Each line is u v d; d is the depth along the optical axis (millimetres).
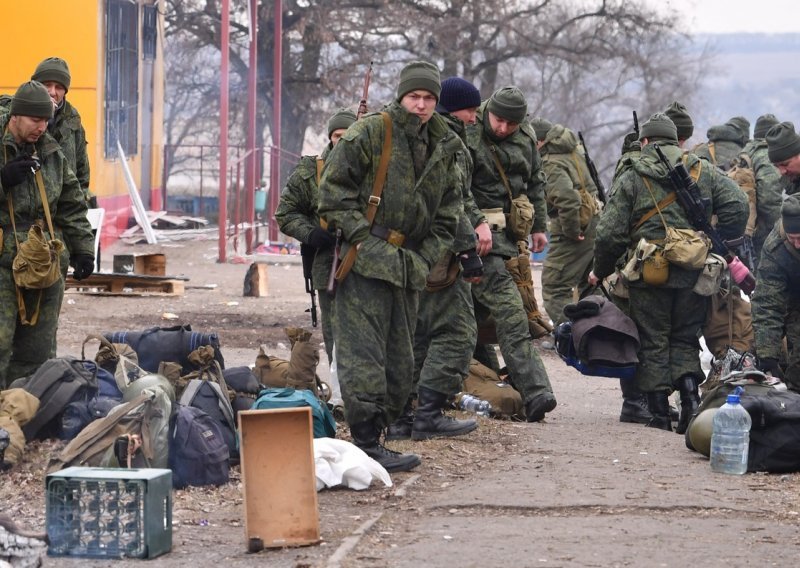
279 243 53875
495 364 19469
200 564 9891
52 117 14594
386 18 79625
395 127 13031
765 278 17094
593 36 87750
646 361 18625
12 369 14875
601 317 18469
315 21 76875
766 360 17078
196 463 12547
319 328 28453
